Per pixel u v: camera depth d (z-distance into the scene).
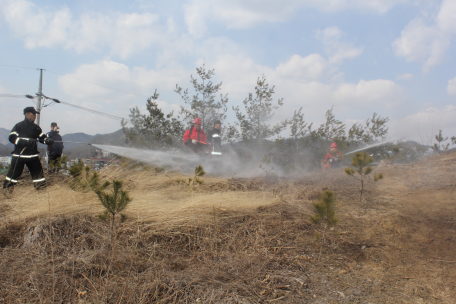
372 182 5.88
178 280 2.24
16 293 2.03
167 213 3.66
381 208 4.07
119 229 3.16
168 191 5.14
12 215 3.37
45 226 2.91
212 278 2.31
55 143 7.93
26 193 4.51
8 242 2.89
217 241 3.13
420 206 4.00
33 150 5.03
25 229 3.00
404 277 2.29
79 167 4.39
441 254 2.63
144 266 2.54
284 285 2.23
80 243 2.81
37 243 2.74
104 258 2.55
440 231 3.10
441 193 4.62
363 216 3.78
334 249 2.89
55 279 2.17
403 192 4.92
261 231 3.35
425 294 2.03
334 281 2.28
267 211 4.07
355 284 2.22
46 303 1.90
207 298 2.03
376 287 2.16
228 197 4.58
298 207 4.23
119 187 2.75
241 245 3.05
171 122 9.98
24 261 2.48
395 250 2.78
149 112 9.84
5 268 2.34
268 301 2.02
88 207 3.60
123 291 2.03
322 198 2.81
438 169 6.50
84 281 2.22
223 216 3.76
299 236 3.24
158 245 2.99
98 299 1.95
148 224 3.35
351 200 4.59
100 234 3.01
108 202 2.68
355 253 2.77
